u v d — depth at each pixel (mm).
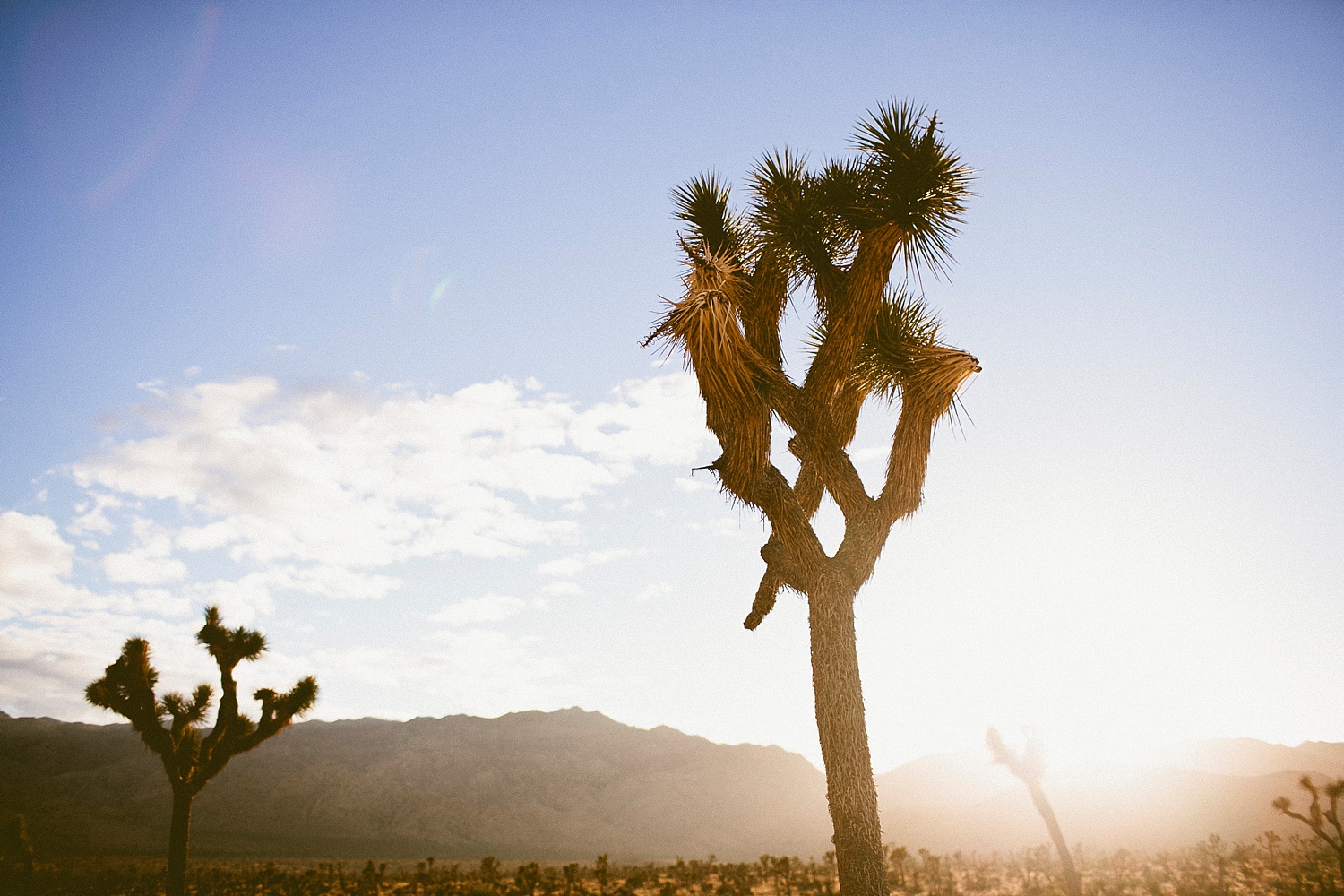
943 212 8820
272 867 46438
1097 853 53938
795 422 8727
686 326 8156
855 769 7953
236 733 23016
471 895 32031
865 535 8703
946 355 9109
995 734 26734
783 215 9203
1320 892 22297
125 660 22766
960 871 48531
